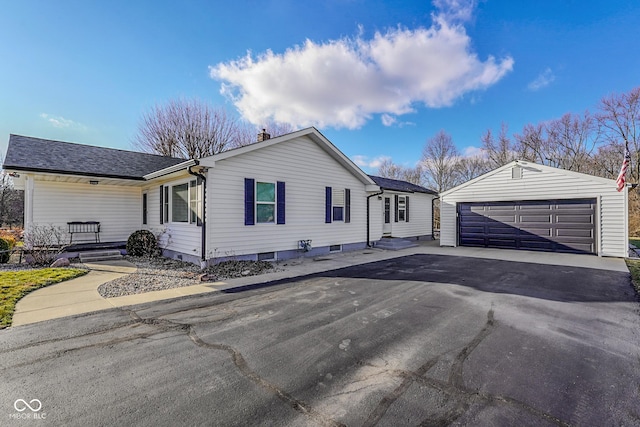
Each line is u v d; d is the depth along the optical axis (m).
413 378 2.83
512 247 13.13
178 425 2.16
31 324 4.15
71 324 4.17
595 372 2.95
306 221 11.10
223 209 8.77
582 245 11.49
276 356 3.27
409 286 6.52
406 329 4.07
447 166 33.22
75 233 11.01
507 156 30.94
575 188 11.58
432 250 13.16
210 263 8.46
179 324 4.22
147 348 3.44
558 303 5.29
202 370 2.95
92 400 2.44
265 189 9.85
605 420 2.24
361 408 2.36
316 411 2.33
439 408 2.37
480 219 13.99
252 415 2.27
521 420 2.23
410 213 17.67
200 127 23.42
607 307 5.07
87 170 10.28
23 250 8.97
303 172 10.98
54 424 2.15
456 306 5.11
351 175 13.01
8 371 2.89
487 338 3.78
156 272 7.85
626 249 10.59
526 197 12.71
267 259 9.94
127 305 5.08
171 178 10.28
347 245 12.83
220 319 4.45
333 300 5.46
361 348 3.48
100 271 7.96
